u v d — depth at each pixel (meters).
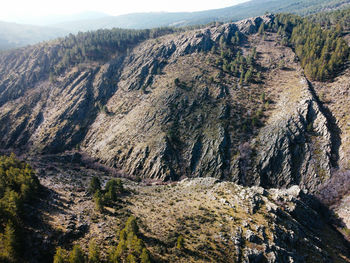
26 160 107.25
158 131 118.00
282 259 45.50
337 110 103.75
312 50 143.88
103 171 110.50
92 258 36.78
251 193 63.03
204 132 113.44
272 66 153.62
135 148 114.94
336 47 138.12
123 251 40.25
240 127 112.62
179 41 192.38
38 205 53.16
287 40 182.00
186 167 103.50
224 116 118.38
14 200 45.25
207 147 107.12
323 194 84.12
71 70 187.12
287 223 56.12
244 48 183.88
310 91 116.12
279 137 99.88
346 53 132.62
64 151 134.25
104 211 55.97
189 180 85.56
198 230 49.41
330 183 85.12
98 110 154.88
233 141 107.25
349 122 96.69
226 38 194.88
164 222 52.16
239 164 99.00
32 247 40.12
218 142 106.44
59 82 178.25
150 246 43.56
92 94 166.38
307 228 63.88
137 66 179.12
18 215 45.06
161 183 96.44
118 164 113.81
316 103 106.12
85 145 135.50
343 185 82.75
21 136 143.88
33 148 135.00
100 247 42.47
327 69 127.06
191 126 118.00
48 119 151.38
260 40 193.75
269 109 118.19
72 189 69.12
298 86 124.12
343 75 119.62
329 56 137.50
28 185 54.09
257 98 127.50
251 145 104.06
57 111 155.38
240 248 45.19
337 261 54.12
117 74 180.38
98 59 195.50
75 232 46.22
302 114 104.62
